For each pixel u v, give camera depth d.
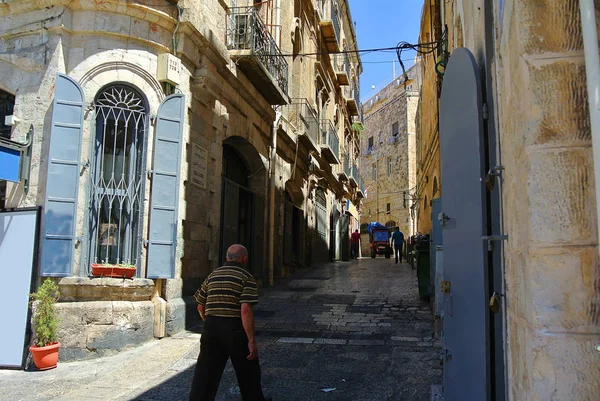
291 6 15.46
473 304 3.08
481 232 2.89
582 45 1.89
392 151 38.66
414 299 10.48
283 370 6.06
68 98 7.34
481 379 2.88
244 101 11.45
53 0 7.57
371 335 7.71
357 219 34.50
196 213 8.99
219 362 4.29
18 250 7.05
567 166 1.84
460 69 3.48
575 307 1.78
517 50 2.01
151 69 8.09
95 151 7.65
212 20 9.81
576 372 1.75
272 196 13.30
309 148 17.52
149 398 5.26
